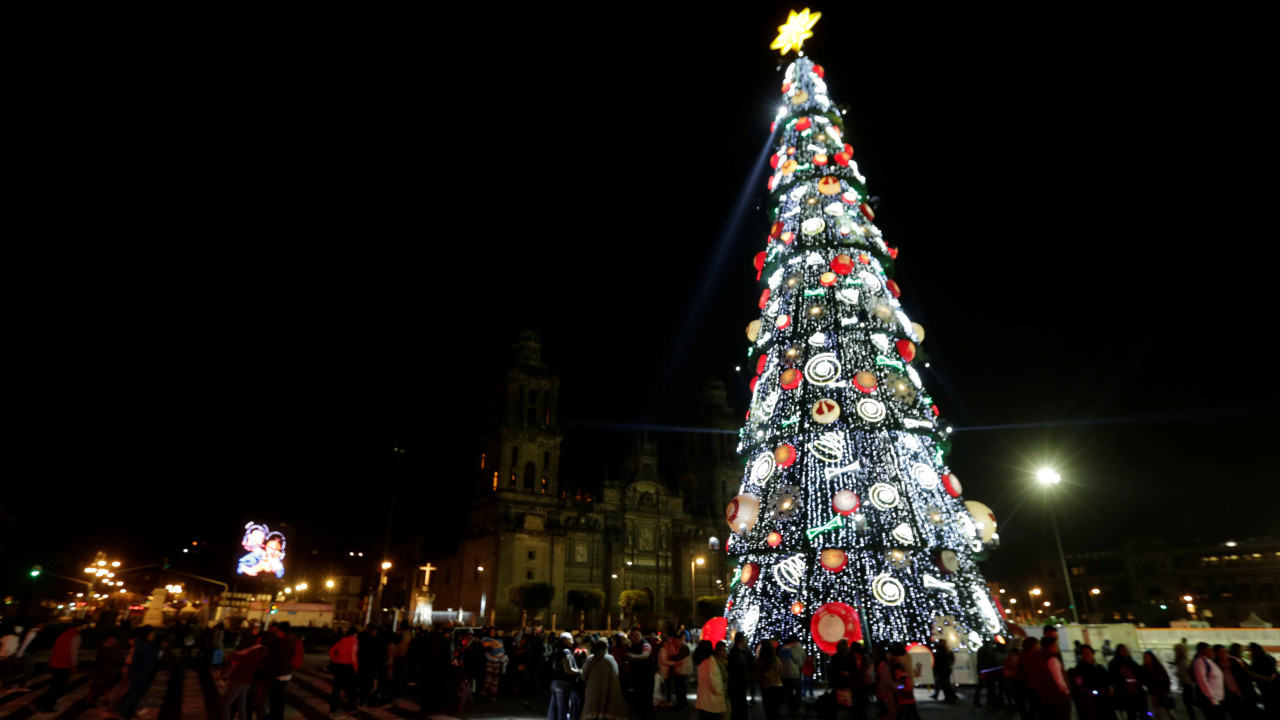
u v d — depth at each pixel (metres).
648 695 16.92
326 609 68.69
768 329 31.16
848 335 29.33
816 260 30.33
